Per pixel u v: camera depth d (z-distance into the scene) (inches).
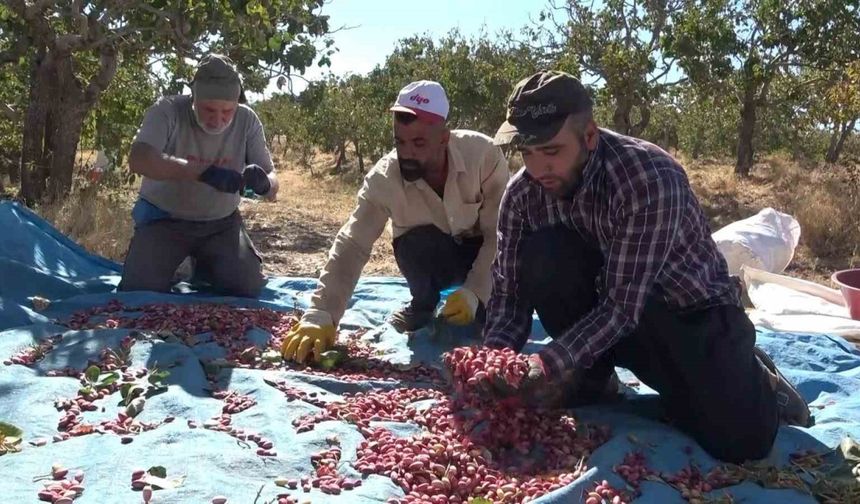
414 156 155.6
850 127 976.3
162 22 371.9
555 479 107.3
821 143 1219.2
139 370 137.8
